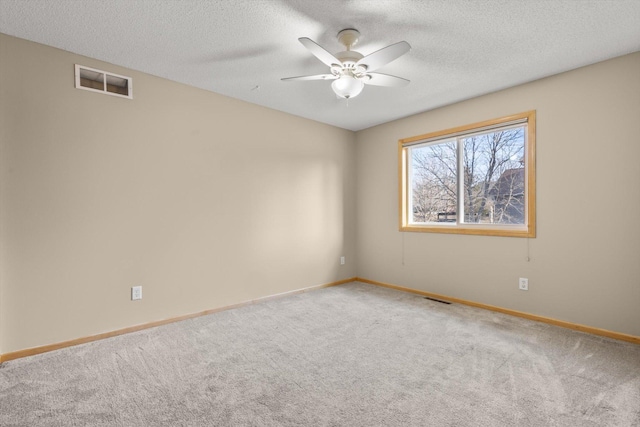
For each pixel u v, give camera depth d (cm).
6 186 213
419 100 341
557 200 278
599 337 251
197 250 306
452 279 356
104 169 253
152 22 202
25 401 168
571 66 263
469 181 353
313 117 402
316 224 415
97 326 249
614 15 194
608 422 149
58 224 232
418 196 404
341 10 190
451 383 185
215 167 319
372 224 444
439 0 181
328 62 208
